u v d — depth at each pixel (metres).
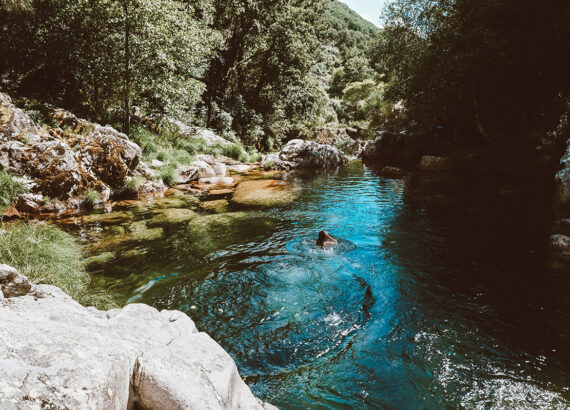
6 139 10.61
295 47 29.97
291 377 4.00
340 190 14.38
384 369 4.14
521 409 3.55
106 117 17.39
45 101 15.38
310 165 21.56
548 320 5.11
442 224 9.49
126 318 2.64
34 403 1.32
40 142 10.99
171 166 15.79
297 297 5.74
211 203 12.13
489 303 5.59
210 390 2.01
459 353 4.42
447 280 6.38
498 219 9.65
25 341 1.61
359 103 46.97
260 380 3.94
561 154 13.06
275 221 10.02
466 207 10.96
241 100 31.14
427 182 15.41
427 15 20.09
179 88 16.58
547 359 4.30
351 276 6.53
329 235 8.76
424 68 17.42
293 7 29.89
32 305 2.35
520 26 13.86
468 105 17.23
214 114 28.48
